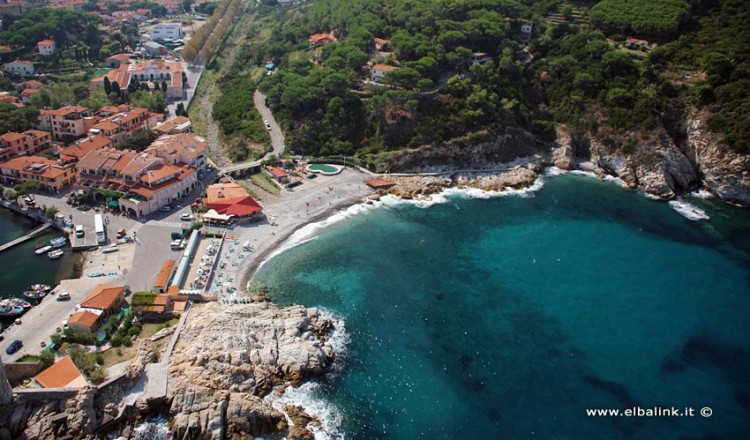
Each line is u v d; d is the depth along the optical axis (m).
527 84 197.75
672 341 103.06
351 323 105.50
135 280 111.12
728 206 159.62
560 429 84.00
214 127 199.12
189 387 80.50
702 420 85.69
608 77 191.62
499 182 168.12
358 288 116.19
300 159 175.12
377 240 135.75
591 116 184.75
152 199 138.75
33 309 99.94
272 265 122.81
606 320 108.44
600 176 176.12
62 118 174.25
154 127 181.00
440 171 172.12
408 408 87.38
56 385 77.81
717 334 105.00
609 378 94.12
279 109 194.12
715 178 165.12
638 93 182.50
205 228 133.88
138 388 80.94
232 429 78.75
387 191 160.62
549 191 166.38
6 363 82.31
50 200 143.38
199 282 111.38
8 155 157.50
